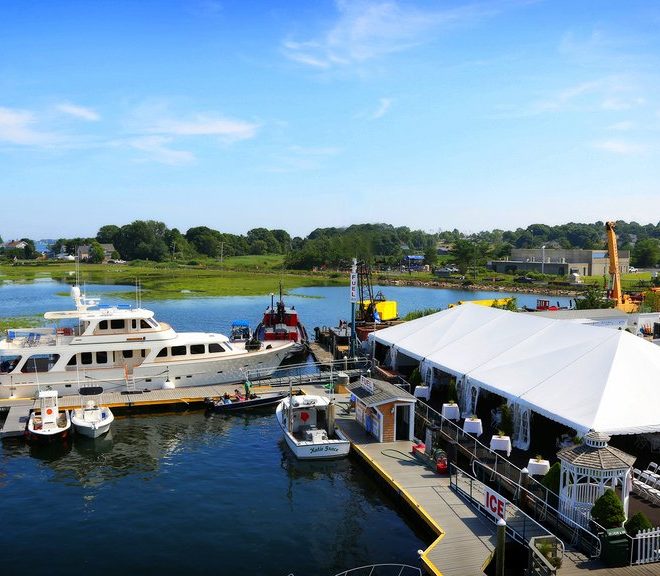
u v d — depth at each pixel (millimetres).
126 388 41031
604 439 20359
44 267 196625
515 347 32656
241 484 27875
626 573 17766
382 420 30984
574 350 29203
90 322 40656
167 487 27516
